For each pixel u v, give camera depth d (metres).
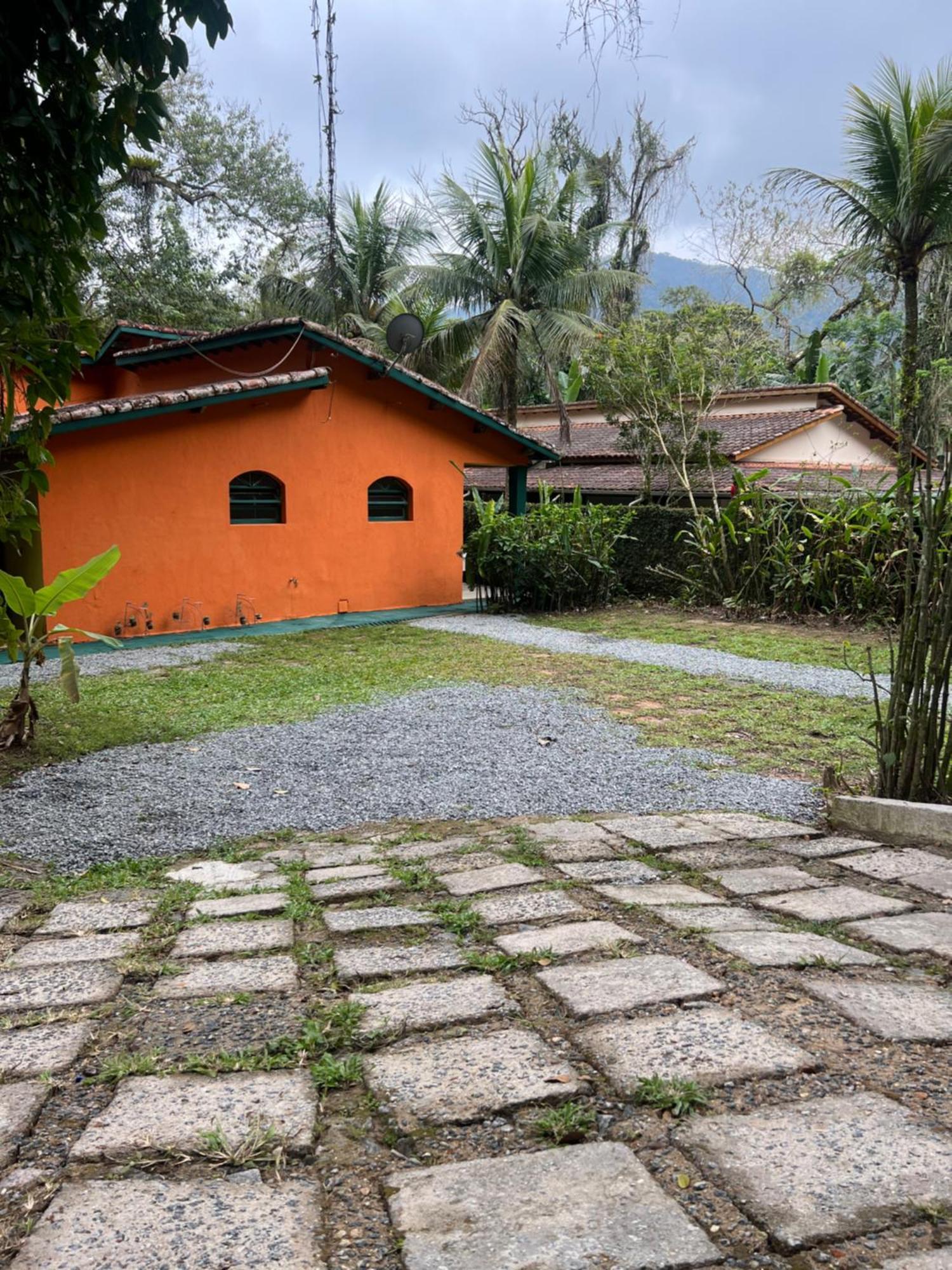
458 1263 1.47
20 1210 1.67
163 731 6.72
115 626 10.66
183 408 10.62
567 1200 1.63
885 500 12.17
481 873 3.78
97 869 4.15
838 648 10.30
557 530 13.45
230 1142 1.86
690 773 5.50
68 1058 2.28
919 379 15.91
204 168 26.59
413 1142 1.85
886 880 3.59
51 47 3.91
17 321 4.60
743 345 20.73
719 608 13.42
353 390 12.59
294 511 12.14
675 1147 1.78
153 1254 1.53
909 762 4.41
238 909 3.44
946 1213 1.55
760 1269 1.45
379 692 8.07
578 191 21.52
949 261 23.02
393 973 2.74
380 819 4.84
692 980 2.54
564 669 9.20
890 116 15.12
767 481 15.10
